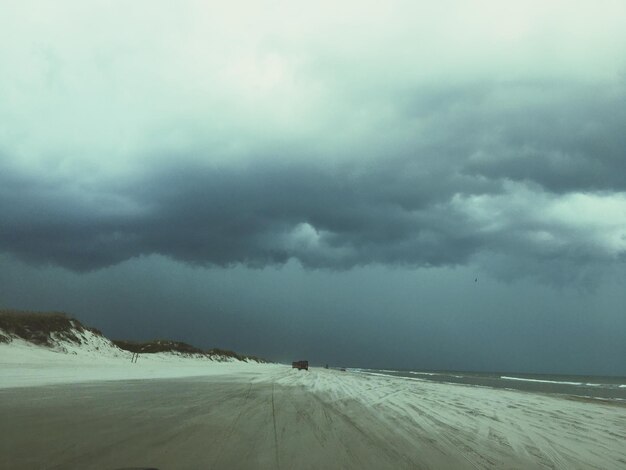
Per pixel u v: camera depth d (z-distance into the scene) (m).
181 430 10.45
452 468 7.80
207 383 27.25
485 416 15.55
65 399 15.66
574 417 16.47
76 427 10.32
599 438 11.80
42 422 10.82
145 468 6.98
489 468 7.91
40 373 27.28
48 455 7.64
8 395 16.22
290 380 34.78
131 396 17.62
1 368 28.42
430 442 10.12
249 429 11.02
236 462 7.67
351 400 19.70
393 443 9.84
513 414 16.52
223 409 14.76
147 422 11.45
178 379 30.28
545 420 15.15
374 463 7.96
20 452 7.79
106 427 10.48
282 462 7.80
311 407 16.34
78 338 49.03
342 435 10.64
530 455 9.16
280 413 14.33
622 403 24.72
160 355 76.00
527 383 63.16
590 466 8.41
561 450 9.82
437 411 16.55
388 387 29.62
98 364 42.06
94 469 6.88
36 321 46.25
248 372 50.19
